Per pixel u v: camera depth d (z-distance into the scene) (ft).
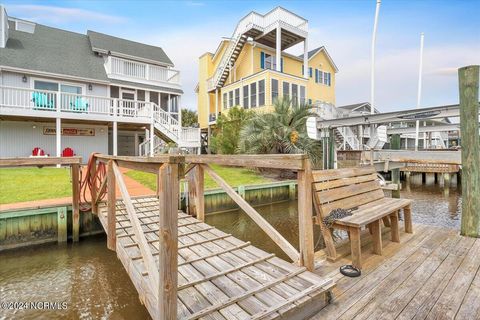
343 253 11.25
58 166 36.37
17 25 47.06
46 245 16.78
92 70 44.45
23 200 19.53
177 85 52.49
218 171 39.24
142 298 8.32
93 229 18.45
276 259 10.11
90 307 10.58
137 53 51.90
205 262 10.06
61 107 38.32
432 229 14.44
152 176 32.14
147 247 8.07
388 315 7.16
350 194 12.42
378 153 39.73
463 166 13.46
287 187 31.22
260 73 52.47
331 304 7.71
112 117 39.06
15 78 37.17
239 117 45.65
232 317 6.61
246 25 55.83
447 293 8.21
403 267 9.94
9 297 11.31
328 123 37.60
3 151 36.91
